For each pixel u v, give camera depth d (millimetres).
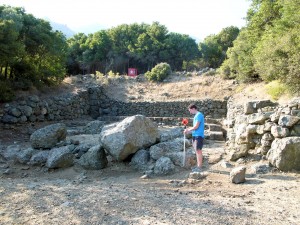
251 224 4215
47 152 9008
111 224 4285
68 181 7309
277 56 15109
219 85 24953
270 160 7223
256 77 23062
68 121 19469
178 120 19594
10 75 18062
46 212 4836
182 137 10195
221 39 49438
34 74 18594
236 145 8438
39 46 19797
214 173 7176
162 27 46531
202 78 27188
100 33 44125
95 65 44281
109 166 8500
